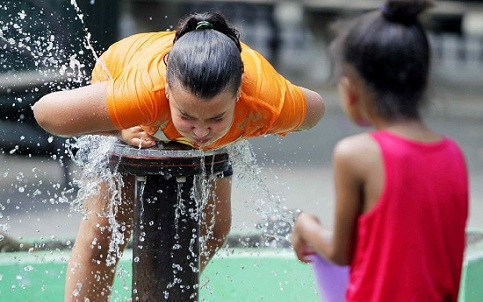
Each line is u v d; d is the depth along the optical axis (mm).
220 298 7703
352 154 4625
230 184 6570
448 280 4664
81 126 5352
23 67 11039
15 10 10414
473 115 21078
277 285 7891
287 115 5559
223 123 5164
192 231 5844
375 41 4617
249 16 25031
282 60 25328
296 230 5188
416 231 4551
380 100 4672
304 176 14375
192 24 5344
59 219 10695
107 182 6160
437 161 4629
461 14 24172
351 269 4746
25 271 7781
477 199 14141
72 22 11078
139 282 5871
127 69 5441
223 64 5000
